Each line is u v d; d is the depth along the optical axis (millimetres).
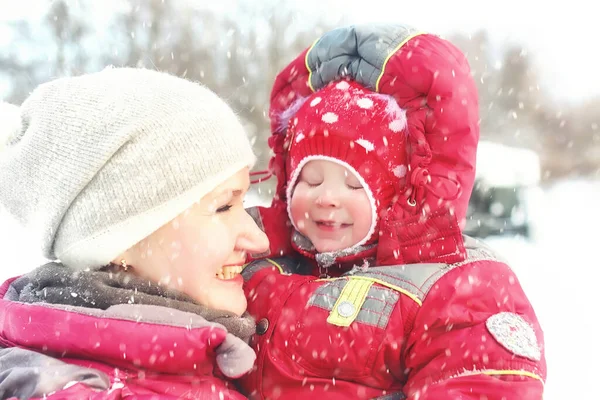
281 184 2236
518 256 5668
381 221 1928
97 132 1471
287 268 2129
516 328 1662
